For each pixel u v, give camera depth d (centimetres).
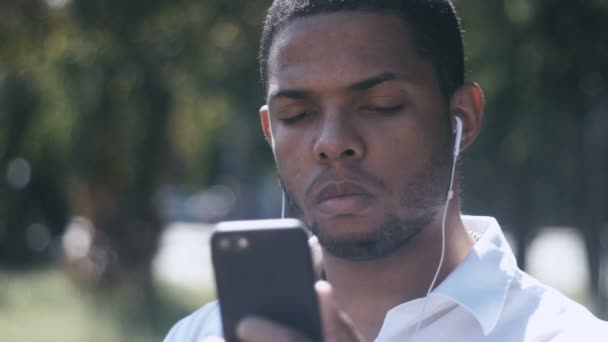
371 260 289
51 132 1642
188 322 337
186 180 1872
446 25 299
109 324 1648
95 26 1268
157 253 1769
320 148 276
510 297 289
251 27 1346
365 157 278
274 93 291
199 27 1341
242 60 1398
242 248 253
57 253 2900
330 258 300
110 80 1330
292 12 290
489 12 1063
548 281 2100
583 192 1416
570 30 1005
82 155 1499
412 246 291
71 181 1703
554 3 1006
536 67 1030
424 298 282
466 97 309
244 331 239
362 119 280
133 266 1741
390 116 281
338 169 277
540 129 1115
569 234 3509
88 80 1334
